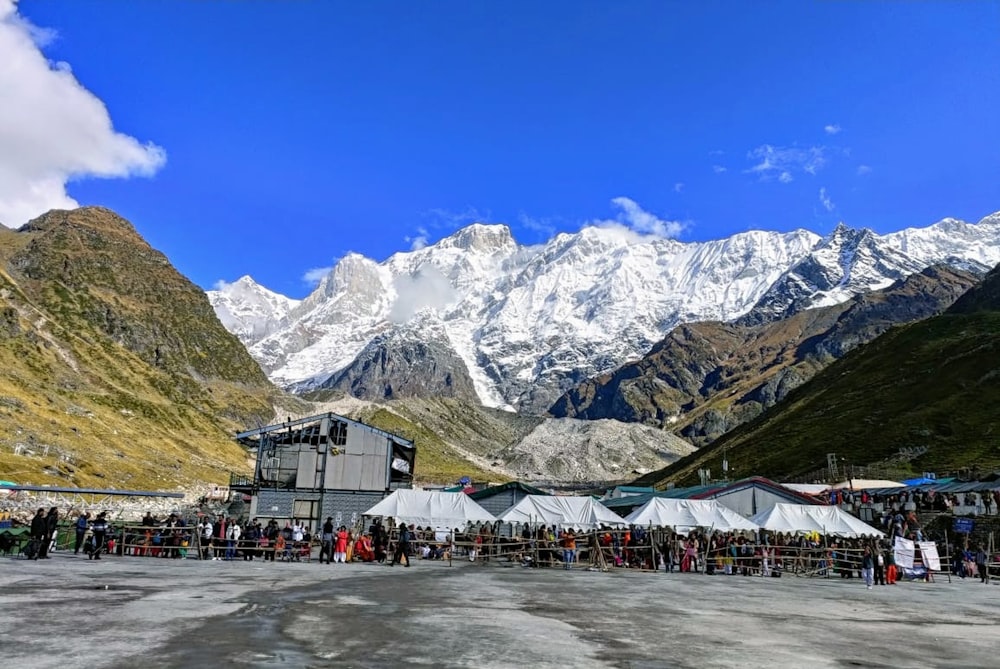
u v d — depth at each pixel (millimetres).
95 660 14109
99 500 132375
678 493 86250
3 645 15141
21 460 138625
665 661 16688
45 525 38594
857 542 59875
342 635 18203
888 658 18562
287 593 27438
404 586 32625
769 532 61688
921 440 154625
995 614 31234
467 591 31469
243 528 55500
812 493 104938
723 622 24531
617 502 93312
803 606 31500
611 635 20344
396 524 64812
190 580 30750
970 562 57000
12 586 25438
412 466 80688
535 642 18438
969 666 17969
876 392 199125
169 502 144750
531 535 60000
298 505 69562
